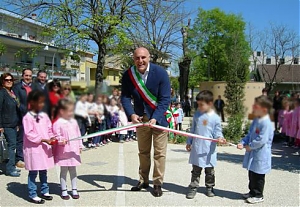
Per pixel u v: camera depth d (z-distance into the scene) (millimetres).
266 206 4164
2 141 5398
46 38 15031
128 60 16047
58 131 4117
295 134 8477
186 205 4176
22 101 5648
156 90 4406
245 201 4344
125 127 4285
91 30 12852
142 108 4500
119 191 4727
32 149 4125
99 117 3703
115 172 5887
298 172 6023
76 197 4398
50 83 3721
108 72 14023
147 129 4562
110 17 12312
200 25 20547
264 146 4129
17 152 6117
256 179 4250
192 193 4445
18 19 14297
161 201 4316
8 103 5496
